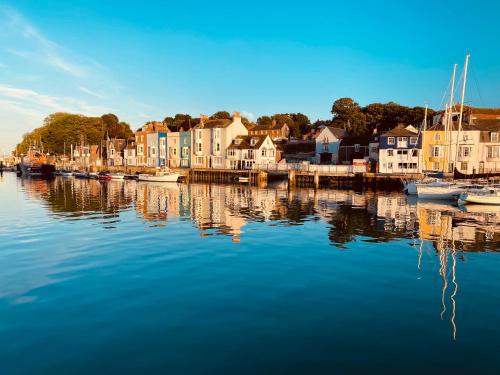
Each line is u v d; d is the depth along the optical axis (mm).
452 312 10266
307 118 140500
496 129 62219
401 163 67438
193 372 7410
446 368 7590
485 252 17031
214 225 23953
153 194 46531
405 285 12453
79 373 7379
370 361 7836
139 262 15109
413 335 8945
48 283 12547
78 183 68562
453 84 50094
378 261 15414
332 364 7730
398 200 40688
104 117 162625
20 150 176875
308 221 25781
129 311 10242
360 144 80438
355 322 9617
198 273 13672
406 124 99688
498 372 7461
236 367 7594
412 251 17172
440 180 46250
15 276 13289
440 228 23266
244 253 16625
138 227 23125
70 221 25391
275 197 43719
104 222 25000
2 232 21453
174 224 24281
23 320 9680
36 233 21156
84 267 14391
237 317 9883
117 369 7508
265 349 8289
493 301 11086
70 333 8977
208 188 57906
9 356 7965
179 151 96250
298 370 7508
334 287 12211
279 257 15969
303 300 11062
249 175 70438
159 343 8516
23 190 52219
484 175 41812
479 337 8867
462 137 63125
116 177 78312
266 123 146625
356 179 62906
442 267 14594
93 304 10727
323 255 16344
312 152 89062
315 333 9016
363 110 113438
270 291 11805
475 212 30812
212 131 88750
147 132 104938
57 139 136500
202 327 9289
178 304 10727
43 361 7781
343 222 25453
